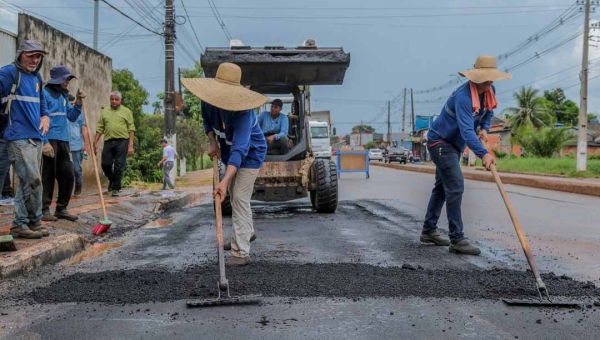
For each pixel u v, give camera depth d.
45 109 5.66
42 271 4.68
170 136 18.06
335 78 9.37
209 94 4.46
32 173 5.47
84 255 5.46
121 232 7.04
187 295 3.82
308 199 11.91
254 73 9.01
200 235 6.81
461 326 3.26
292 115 9.70
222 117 4.74
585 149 26.67
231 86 4.60
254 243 6.11
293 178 8.75
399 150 49.78
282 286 4.04
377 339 3.05
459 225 5.55
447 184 5.57
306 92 9.82
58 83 6.57
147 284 4.11
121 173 10.68
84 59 11.95
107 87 13.44
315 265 4.78
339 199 11.91
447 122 5.54
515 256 5.46
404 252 5.59
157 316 3.40
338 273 4.45
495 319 3.39
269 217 8.63
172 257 5.32
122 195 10.95
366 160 22.28
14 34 9.24
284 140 8.91
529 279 4.30
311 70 8.91
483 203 11.34
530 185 18.67
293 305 3.62
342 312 3.49
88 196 10.38
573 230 7.40
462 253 5.52
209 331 3.15
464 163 46.97
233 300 3.61
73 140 9.80
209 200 12.59
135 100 21.88
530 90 50.31
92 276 4.37
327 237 6.55
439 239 6.06
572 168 28.61
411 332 3.16
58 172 6.73
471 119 5.30
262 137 4.95
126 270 4.65
